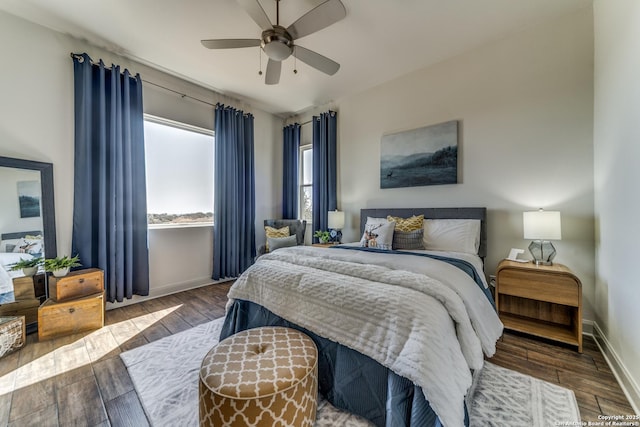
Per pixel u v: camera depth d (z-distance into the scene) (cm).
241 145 423
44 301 244
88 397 155
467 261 217
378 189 375
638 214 149
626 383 158
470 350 131
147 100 328
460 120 302
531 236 229
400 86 350
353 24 249
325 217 428
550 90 249
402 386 121
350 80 360
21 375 176
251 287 204
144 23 249
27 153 247
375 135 377
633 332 154
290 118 497
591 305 229
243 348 141
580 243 235
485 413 141
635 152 153
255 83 368
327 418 139
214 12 234
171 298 332
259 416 111
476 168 291
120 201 293
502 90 275
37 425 135
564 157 243
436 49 290
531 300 251
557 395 155
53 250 258
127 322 260
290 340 150
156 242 340
